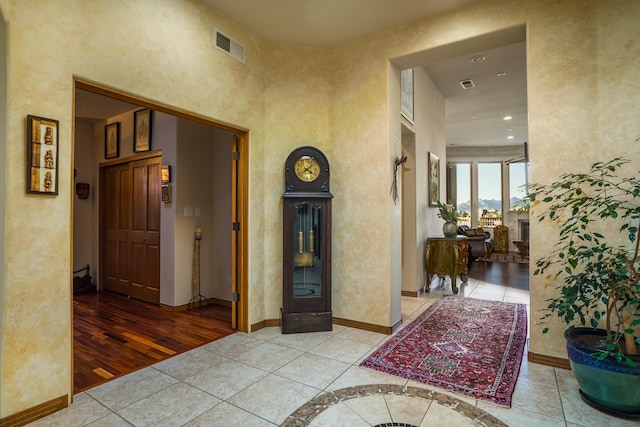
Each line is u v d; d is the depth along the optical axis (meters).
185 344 3.12
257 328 3.51
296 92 3.67
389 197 3.39
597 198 2.27
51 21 2.00
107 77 2.26
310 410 2.04
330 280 3.44
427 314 4.00
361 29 3.38
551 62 2.65
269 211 3.61
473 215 11.09
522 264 8.10
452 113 7.40
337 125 3.67
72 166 2.12
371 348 2.99
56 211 2.04
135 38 2.42
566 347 2.34
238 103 3.28
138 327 3.61
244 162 3.44
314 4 2.96
